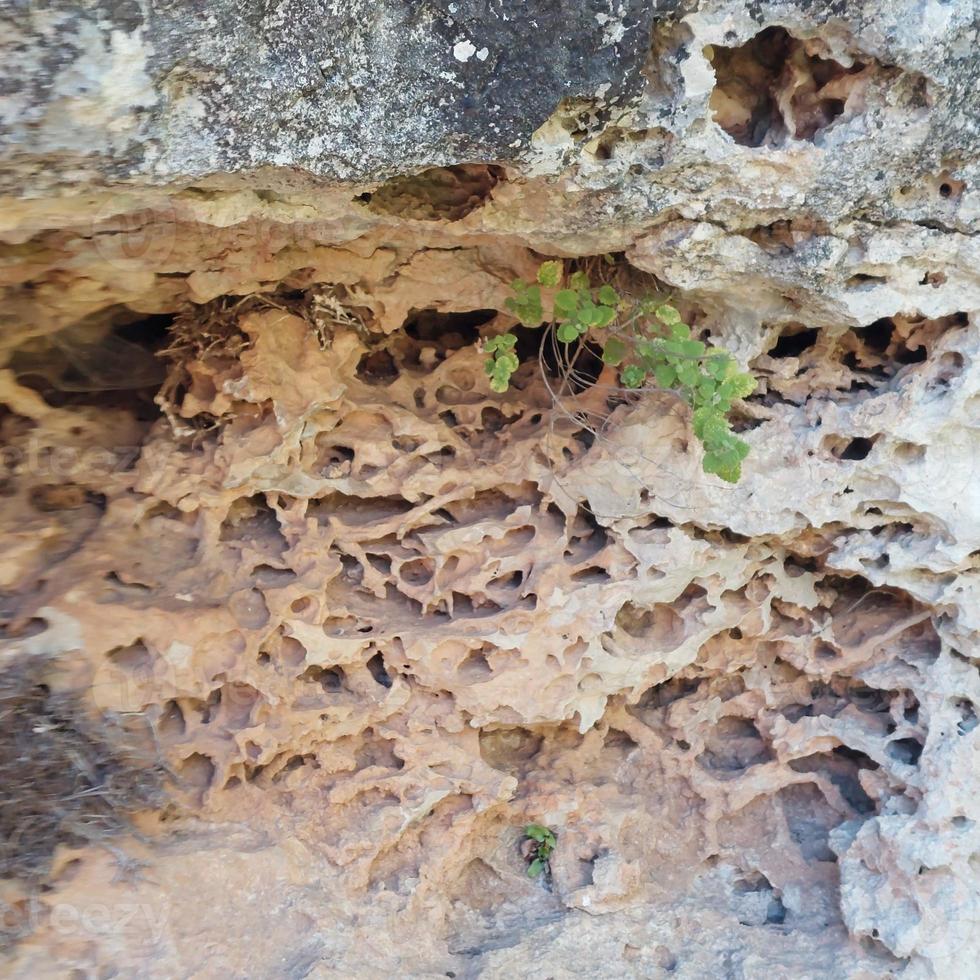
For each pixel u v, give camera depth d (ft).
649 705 3.91
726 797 3.75
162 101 2.02
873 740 3.60
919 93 2.55
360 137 2.22
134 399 3.38
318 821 3.36
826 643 3.73
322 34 2.08
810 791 3.84
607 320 3.05
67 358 3.10
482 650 3.45
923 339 3.21
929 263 2.92
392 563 3.43
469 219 2.78
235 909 3.10
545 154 2.43
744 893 3.70
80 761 2.89
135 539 3.23
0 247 2.52
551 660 3.45
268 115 2.12
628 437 3.39
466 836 3.57
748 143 2.77
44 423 3.21
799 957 3.43
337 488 3.36
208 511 3.26
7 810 2.79
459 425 3.51
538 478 3.45
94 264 2.68
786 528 3.38
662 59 2.43
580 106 2.36
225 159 2.15
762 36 2.70
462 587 3.42
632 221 2.79
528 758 3.79
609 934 3.47
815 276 2.89
